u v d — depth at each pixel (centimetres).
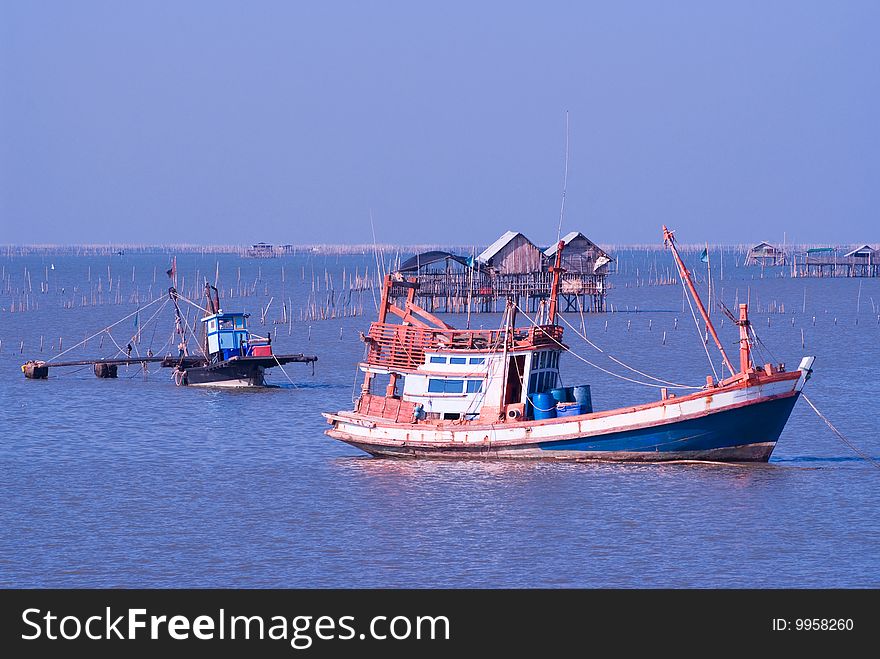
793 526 11269
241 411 19075
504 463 13775
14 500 12625
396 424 14200
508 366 13912
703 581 9906
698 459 13400
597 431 13362
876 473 13362
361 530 11338
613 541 10888
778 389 13150
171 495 12838
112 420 18162
